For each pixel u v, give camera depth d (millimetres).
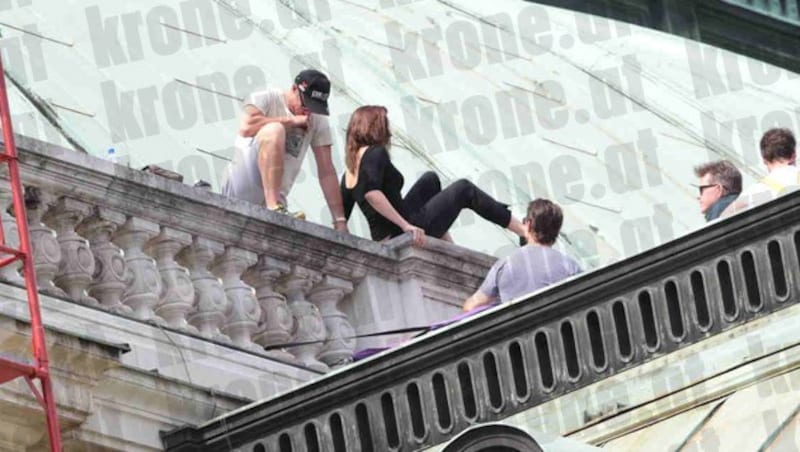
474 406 34906
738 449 33375
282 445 35594
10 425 34250
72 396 34531
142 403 35469
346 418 35375
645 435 34094
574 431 34438
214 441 35656
